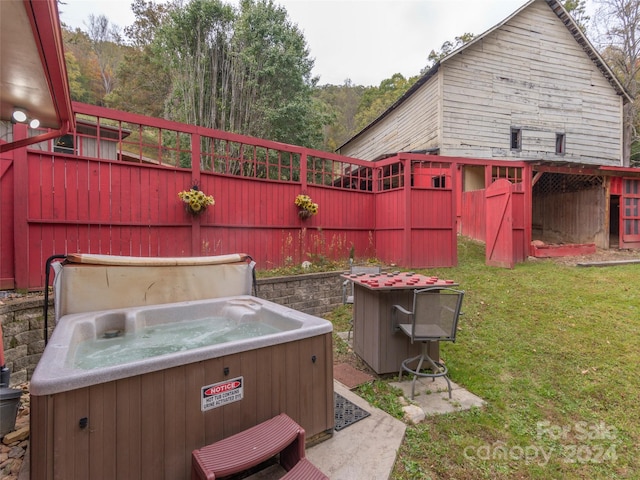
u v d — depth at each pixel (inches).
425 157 262.8
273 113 437.1
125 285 113.7
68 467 51.8
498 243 264.5
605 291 193.6
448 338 100.0
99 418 54.6
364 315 125.1
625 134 608.1
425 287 108.4
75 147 148.0
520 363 121.0
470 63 395.2
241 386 70.5
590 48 441.7
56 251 141.0
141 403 58.6
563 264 272.2
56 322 100.0
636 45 582.6
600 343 132.0
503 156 409.4
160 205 172.4
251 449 62.4
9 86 70.2
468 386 108.9
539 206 445.7
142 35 634.2
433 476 71.6
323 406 83.7
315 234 246.7
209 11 419.5
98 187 153.2
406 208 257.0
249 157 430.9
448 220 268.8
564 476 73.0
